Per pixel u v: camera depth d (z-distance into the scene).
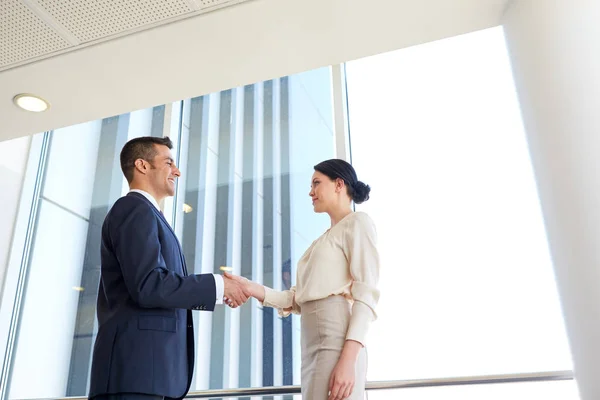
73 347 3.55
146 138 2.08
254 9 2.35
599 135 1.79
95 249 3.81
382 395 2.55
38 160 4.16
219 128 3.79
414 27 2.47
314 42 2.55
